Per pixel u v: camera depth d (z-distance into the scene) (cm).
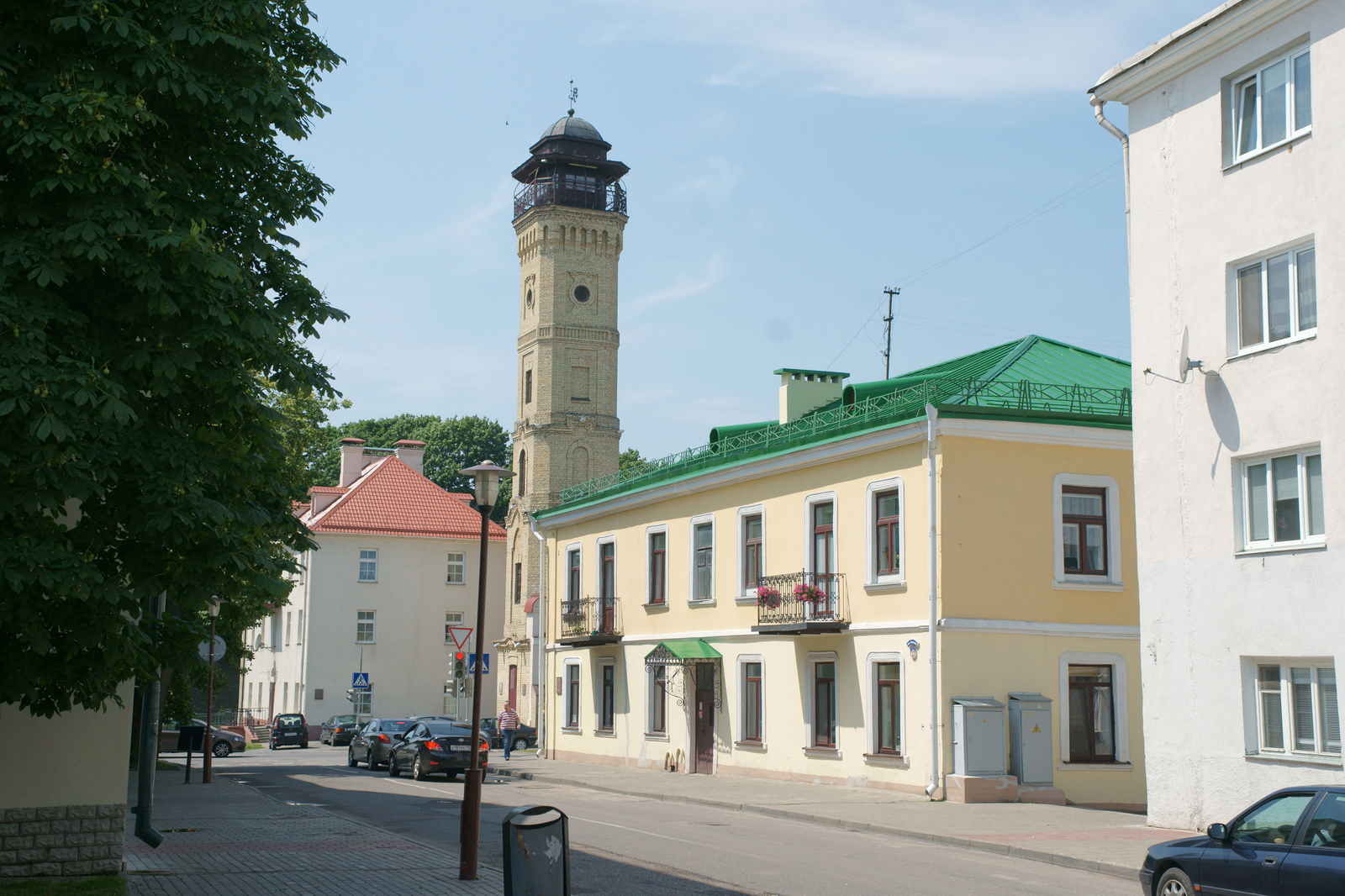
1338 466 1673
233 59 1138
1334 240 1702
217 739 4628
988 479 2444
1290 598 1734
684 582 3316
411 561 6412
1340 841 1018
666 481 3388
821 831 1938
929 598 2398
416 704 6300
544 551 4216
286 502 1206
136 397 1036
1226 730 1820
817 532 2812
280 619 6781
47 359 955
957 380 2698
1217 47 1903
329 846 1645
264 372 1163
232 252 1120
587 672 3841
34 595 964
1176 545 1931
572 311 6544
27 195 1028
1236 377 1844
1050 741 2377
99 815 1315
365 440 8656
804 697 2780
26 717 1293
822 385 3494
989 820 2002
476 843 1366
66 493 938
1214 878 1104
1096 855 1580
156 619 1167
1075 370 2848
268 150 1234
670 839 1777
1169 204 1989
